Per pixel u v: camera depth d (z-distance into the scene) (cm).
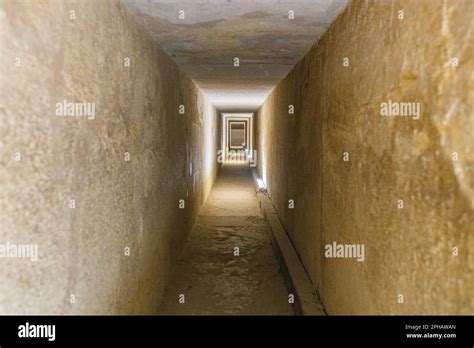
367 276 184
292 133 446
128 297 223
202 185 716
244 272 413
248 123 1653
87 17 160
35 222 120
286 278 379
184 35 279
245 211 716
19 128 112
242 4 217
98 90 172
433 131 122
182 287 367
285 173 516
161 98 317
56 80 133
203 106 707
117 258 202
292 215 453
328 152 267
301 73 377
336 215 244
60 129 136
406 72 140
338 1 213
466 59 105
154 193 292
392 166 154
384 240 162
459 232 109
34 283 120
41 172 123
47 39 126
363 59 189
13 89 109
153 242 291
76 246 150
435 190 121
